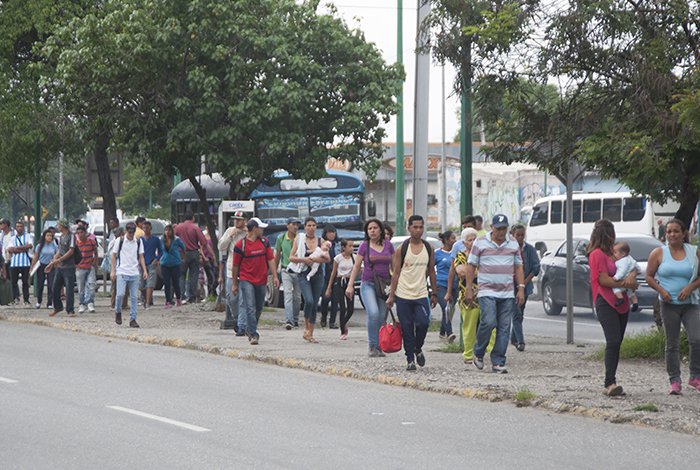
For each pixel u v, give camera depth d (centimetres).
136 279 5159
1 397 2817
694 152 3347
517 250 3412
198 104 6088
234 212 6025
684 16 3403
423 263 3453
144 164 6512
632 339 3822
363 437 2264
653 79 3366
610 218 11550
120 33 6012
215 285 6862
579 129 3591
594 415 2569
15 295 6881
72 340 4541
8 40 7206
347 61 6350
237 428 2362
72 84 6138
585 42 3484
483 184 19138
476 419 2530
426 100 5162
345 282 4594
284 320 5622
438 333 5016
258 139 6209
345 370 3412
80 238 5944
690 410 2570
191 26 5962
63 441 2195
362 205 7406
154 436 2255
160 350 4162
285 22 6319
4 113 7206
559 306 6431
